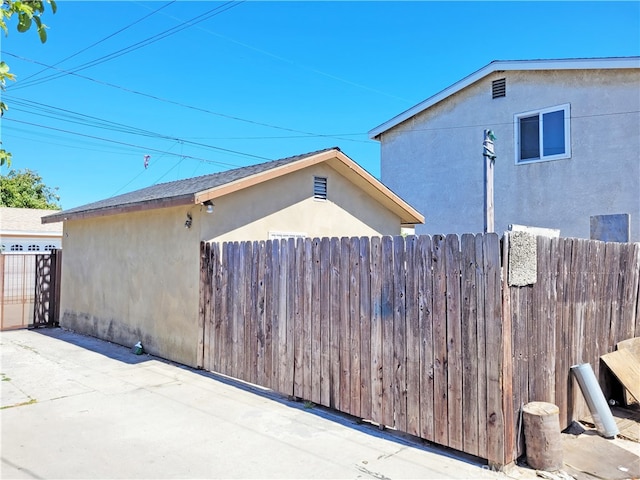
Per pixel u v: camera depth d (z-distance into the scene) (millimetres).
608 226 7301
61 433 4246
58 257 11109
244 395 5449
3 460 3680
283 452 3846
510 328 3619
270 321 5590
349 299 4688
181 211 7109
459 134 12344
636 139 9367
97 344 8609
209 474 3449
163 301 7457
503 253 3570
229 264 6250
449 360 3830
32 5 2387
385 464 3617
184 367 6789
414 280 4125
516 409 3658
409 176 13492
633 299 5848
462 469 3531
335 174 8258
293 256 5340
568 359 4551
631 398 5422
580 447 4086
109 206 7957
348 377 4660
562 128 10438
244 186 6602
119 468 3545
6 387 5703
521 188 11039
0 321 10320
